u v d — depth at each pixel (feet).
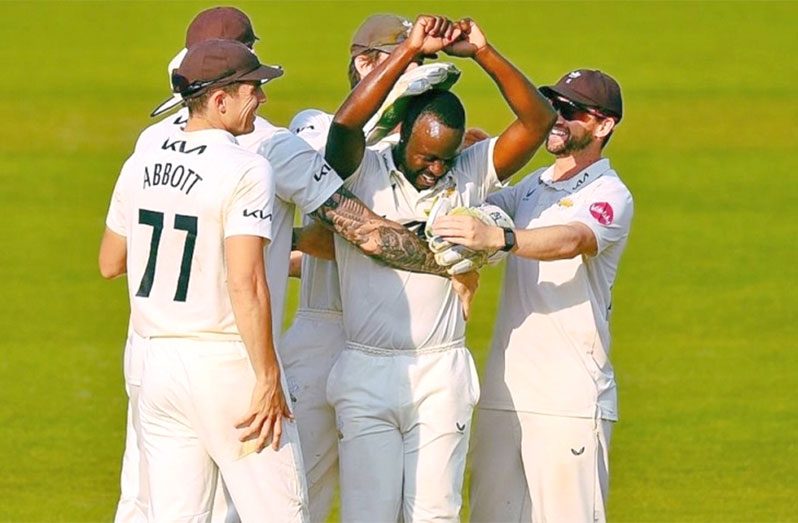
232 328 70.44
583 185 79.92
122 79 388.78
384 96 72.33
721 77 402.93
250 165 69.05
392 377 75.36
